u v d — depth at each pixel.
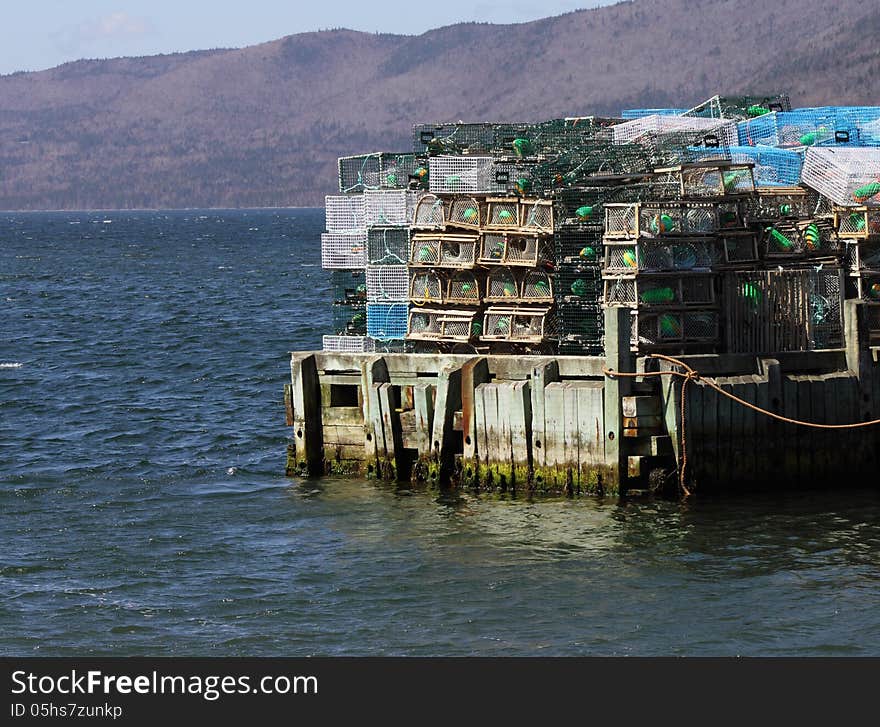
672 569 55.94
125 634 51.00
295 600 53.84
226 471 74.12
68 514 66.19
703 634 49.91
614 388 62.78
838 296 66.75
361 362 69.38
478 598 53.47
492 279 70.88
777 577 54.91
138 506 67.38
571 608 52.34
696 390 63.16
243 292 193.12
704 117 84.44
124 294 193.75
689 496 63.72
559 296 69.81
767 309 66.25
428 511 64.00
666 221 65.69
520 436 64.94
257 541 61.12
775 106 84.75
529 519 62.12
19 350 128.12
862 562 56.31
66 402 97.31
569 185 70.50
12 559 59.12
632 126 75.81
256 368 111.88
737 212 67.44
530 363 65.31
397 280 73.88
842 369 65.31
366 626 51.31
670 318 65.94
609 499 63.47
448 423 66.69
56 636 50.94
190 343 131.00
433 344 72.25
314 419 70.50
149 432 85.50
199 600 54.09
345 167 80.31
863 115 79.50
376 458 68.75
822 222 68.56
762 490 64.56
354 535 61.31
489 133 77.50
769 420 64.12
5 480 73.06
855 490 65.19
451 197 71.31
